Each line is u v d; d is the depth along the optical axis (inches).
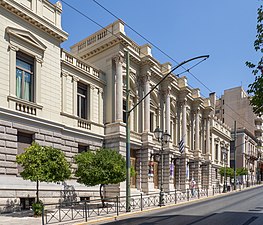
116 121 1070.4
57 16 884.6
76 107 967.0
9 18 739.4
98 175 752.3
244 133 3110.2
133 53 1192.8
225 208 812.0
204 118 1987.0
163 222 567.8
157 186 1348.4
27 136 767.1
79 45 1230.3
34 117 768.9
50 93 842.2
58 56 882.1
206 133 1987.0
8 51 731.4
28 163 614.2
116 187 1010.1
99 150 832.9
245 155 3125.0
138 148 1192.2
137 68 1250.0
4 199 676.1
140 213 732.7
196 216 652.1
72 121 936.9
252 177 3415.4
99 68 1128.2
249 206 860.0
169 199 1061.8
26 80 787.4
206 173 1932.8
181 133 1614.2
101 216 645.9
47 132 811.4
